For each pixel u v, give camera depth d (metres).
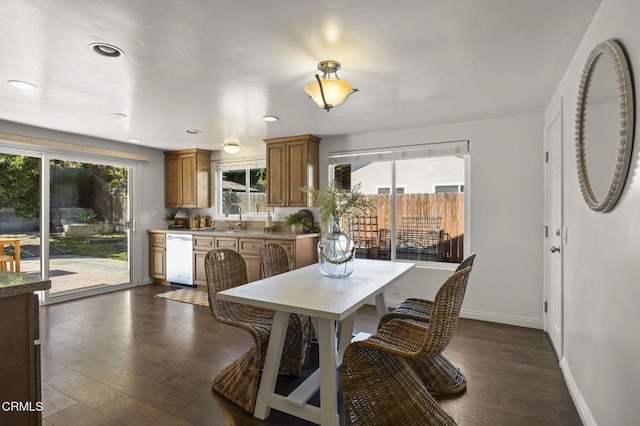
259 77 2.59
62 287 4.56
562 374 2.55
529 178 3.58
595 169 1.70
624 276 1.44
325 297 2.02
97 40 2.03
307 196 4.53
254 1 1.66
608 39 1.60
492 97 3.06
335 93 2.33
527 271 3.59
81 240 4.79
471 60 2.32
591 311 1.88
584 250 2.01
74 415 2.04
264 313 2.66
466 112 3.52
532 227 3.57
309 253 4.74
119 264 5.29
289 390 2.37
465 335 3.34
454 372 2.43
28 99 3.08
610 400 1.60
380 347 1.80
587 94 1.80
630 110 1.34
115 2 1.66
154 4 1.68
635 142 1.32
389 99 3.11
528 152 3.58
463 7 1.72
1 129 3.86
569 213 2.39
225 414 2.08
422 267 4.17
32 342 1.52
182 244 5.34
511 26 1.90
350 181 4.69
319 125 4.05
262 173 5.45
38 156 4.31
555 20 1.84
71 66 2.39
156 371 2.59
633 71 1.34
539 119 3.53
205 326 3.57
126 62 2.33
